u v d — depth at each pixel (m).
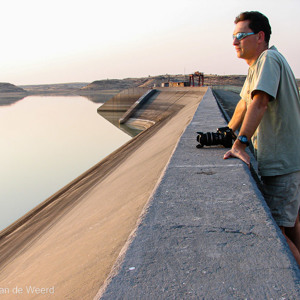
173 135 18.73
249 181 3.62
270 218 2.71
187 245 2.34
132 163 16.81
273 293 1.78
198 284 1.89
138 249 2.32
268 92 2.95
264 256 2.15
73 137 69.94
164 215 2.88
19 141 68.50
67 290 3.93
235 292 1.81
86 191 16.02
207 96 28.86
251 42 3.28
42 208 16.92
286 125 3.10
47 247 8.16
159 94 82.38
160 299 1.79
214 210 2.93
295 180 3.16
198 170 4.14
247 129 3.15
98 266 4.06
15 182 36.38
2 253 12.25
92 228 6.90
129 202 7.33
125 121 81.62
